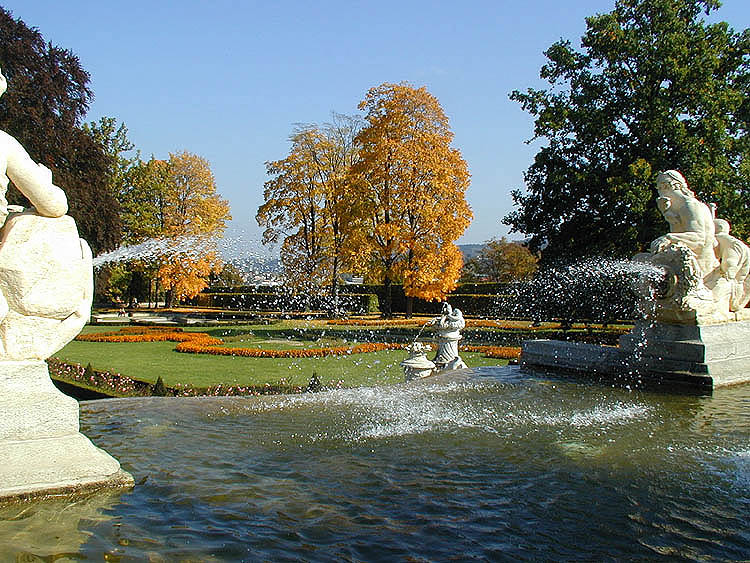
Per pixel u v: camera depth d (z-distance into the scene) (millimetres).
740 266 8648
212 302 42531
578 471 4684
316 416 6426
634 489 4297
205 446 5199
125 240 35875
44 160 24031
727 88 20109
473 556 3230
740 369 8305
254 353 17125
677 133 18984
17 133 23078
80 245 3963
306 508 3850
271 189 35094
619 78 21031
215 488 4148
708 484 4398
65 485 3809
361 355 17453
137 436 5449
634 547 3385
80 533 3324
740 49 20312
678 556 3283
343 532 3500
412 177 30000
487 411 6836
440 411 6801
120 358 16672
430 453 5129
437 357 11516
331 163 35531
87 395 10781
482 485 4348
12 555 3033
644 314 8812
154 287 41969
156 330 25500
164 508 3746
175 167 36562
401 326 27922
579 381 8789
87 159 26625
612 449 5297
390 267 30703
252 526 3539
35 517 3490
